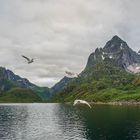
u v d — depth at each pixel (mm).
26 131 123500
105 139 102375
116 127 130750
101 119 166375
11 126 142750
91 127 132750
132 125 136375
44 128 133125
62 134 114000
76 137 107000
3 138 106000
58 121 164750
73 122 156000
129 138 103375
